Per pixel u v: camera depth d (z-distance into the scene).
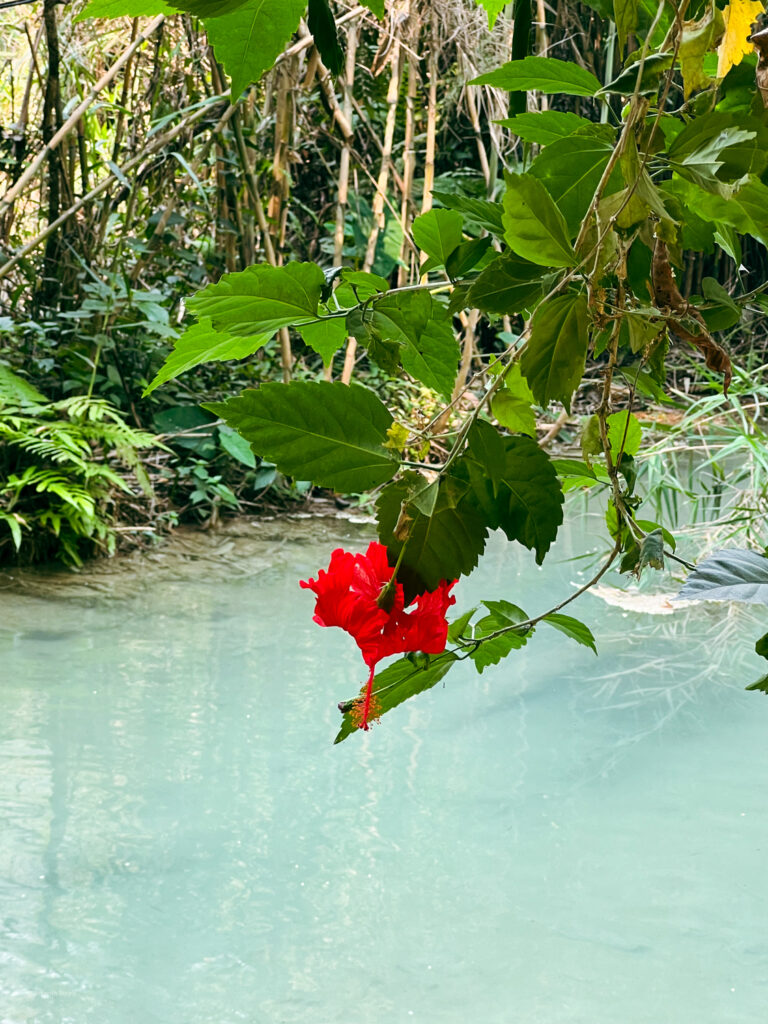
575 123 0.63
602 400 0.61
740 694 2.81
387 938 1.74
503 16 5.00
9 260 4.60
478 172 6.46
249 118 5.02
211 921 1.79
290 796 2.24
